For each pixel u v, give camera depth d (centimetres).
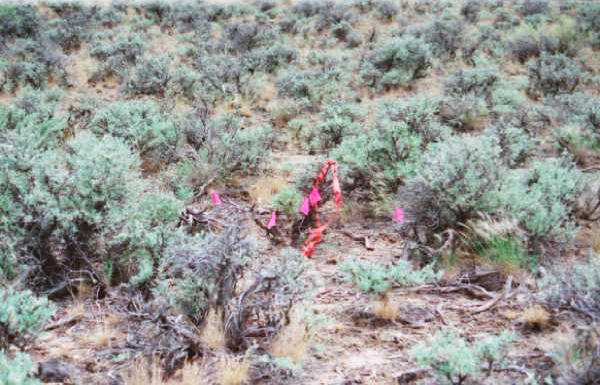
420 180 652
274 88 1697
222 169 898
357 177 829
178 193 798
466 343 461
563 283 473
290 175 961
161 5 3134
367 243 682
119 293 543
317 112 1457
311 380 425
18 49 2005
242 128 1244
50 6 3111
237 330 453
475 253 625
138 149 973
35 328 422
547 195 679
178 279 495
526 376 415
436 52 2086
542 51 1964
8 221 549
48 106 1255
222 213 766
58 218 553
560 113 1271
